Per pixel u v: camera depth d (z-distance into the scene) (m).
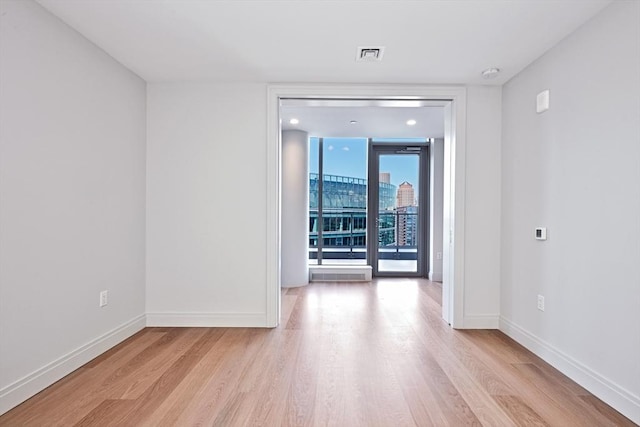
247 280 3.51
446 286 3.71
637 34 1.94
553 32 2.48
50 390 2.23
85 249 2.63
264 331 3.39
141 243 3.41
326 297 4.85
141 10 2.26
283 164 5.56
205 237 3.49
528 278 2.98
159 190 3.48
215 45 2.72
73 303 2.51
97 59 2.75
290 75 3.29
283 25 2.43
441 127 5.22
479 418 1.95
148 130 3.47
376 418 1.95
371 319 3.80
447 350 2.92
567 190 2.51
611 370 2.10
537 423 1.91
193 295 3.51
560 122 2.59
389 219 6.50
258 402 2.11
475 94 3.47
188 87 3.47
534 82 2.93
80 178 2.57
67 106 2.44
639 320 1.92
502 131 3.45
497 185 3.48
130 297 3.23
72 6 2.21
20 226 2.07
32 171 2.15
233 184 3.49
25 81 2.10
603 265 2.17
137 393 2.20
